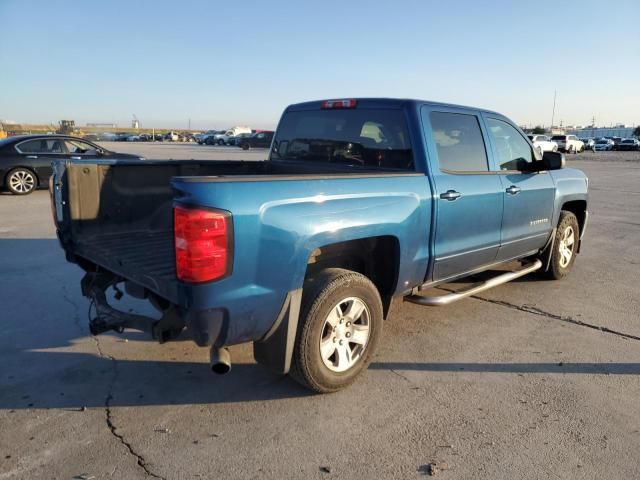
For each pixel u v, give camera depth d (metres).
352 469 2.87
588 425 3.32
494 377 3.96
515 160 5.34
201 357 4.23
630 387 3.82
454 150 4.52
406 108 4.25
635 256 8.02
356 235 3.53
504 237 5.10
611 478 2.82
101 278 4.04
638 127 98.44
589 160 38.16
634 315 5.34
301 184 3.25
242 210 2.94
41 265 6.84
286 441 3.11
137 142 66.56
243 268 2.97
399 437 3.17
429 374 4.00
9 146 13.27
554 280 6.53
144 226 4.59
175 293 2.97
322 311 3.44
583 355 4.37
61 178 4.12
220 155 31.31
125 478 2.77
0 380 3.80
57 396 3.59
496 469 2.88
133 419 3.32
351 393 3.69
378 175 3.75
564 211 6.39
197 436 3.15
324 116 4.90
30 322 4.89
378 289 4.16
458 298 4.53
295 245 3.18
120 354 4.27
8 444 3.04
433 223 4.17
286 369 3.38
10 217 10.40
